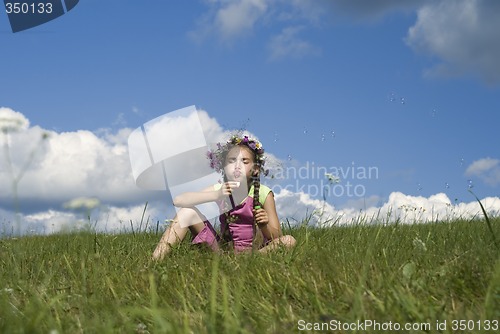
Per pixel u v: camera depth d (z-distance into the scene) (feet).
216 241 14.30
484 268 8.58
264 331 6.64
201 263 11.45
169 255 13.46
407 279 8.43
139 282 10.18
